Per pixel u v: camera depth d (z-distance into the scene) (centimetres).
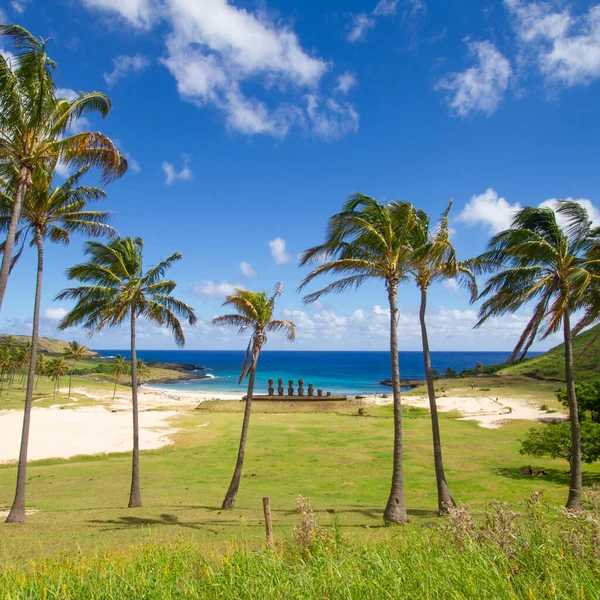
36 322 1738
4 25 1127
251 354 2073
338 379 13975
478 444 3428
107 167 1376
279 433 4112
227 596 509
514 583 468
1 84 1136
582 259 1659
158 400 7775
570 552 519
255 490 2336
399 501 1523
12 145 1248
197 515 1717
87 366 13325
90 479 2531
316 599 475
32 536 1310
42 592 541
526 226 1780
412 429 4212
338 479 2555
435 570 511
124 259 2116
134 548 830
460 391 7100
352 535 883
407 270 1742
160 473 2700
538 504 641
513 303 1692
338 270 1680
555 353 9844
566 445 2428
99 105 1377
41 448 3322
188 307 2180
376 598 468
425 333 1892
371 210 1681
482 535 609
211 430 4288
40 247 1752
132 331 2095
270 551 644
